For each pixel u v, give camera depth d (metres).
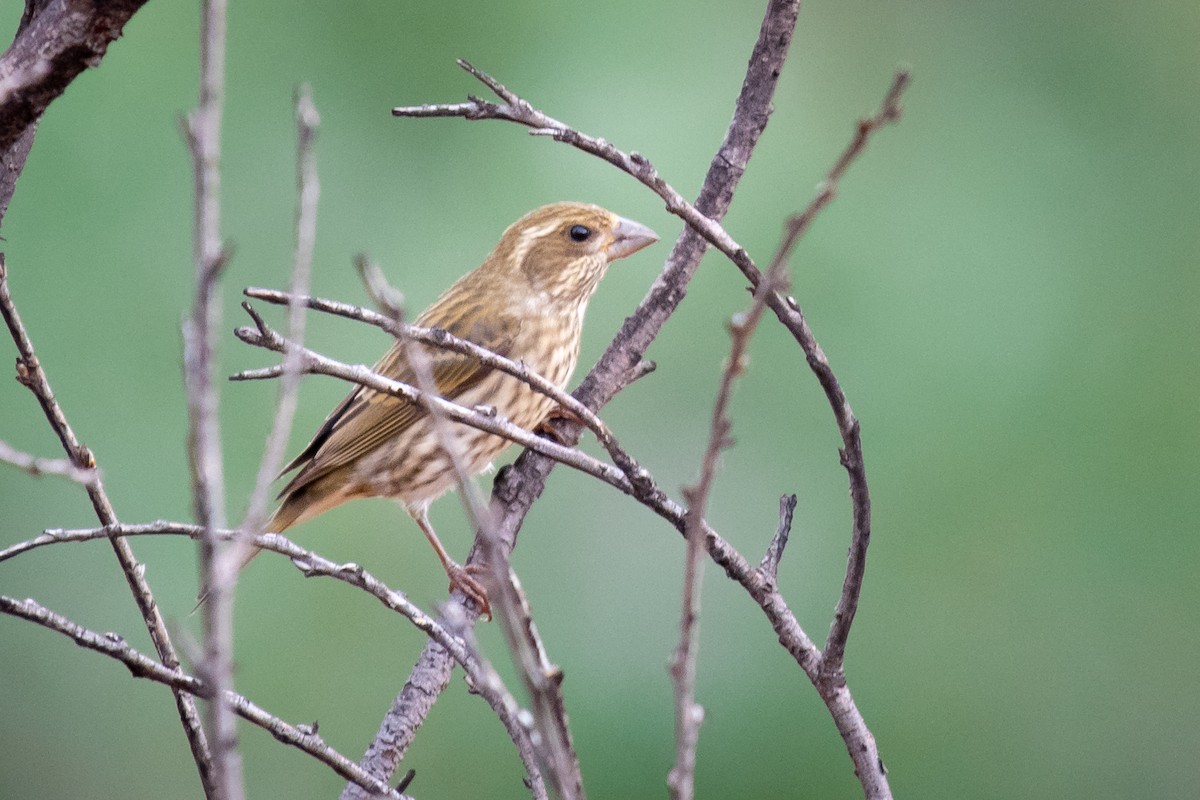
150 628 5.56
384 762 6.41
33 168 12.38
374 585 5.33
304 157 4.02
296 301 3.99
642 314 7.92
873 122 4.01
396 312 4.32
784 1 7.55
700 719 3.95
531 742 4.21
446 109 5.40
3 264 5.45
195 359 3.59
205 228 3.61
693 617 3.93
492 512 7.58
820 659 5.75
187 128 3.62
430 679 6.52
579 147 5.39
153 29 12.85
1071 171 13.86
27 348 5.45
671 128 13.39
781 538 5.85
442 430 4.25
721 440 3.96
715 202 7.73
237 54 13.06
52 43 5.14
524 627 4.36
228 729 3.52
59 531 5.15
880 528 12.63
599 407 7.82
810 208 3.99
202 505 3.55
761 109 7.70
